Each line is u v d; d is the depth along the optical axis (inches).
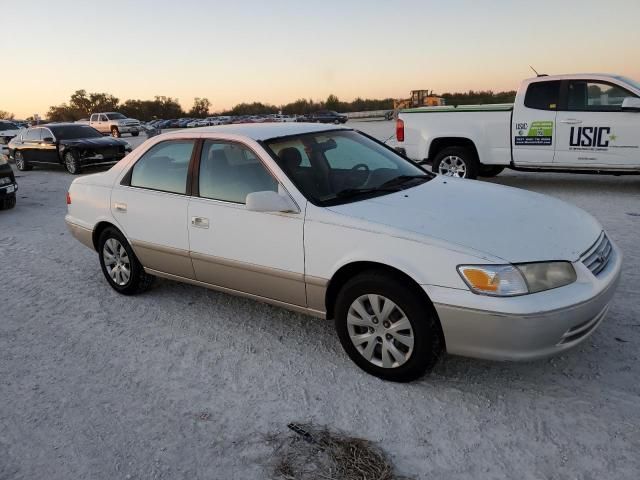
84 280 225.8
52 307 198.1
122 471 109.2
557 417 117.0
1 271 245.8
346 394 130.8
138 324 178.2
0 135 1125.1
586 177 408.5
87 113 4436.5
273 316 177.9
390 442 112.9
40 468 111.5
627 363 135.0
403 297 124.3
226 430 120.1
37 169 706.2
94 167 679.7
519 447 108.8
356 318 135.4
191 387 138.5
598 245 131.7
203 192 164.6
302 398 130.3
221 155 161.6
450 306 118.0
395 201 142.8
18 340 171.6
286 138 160.9
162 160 179.0
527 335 113.5
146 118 4424.2
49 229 328.5
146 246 183.0
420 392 129.3
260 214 148.6
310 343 157.9
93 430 122.8
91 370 149.9
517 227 127.7
